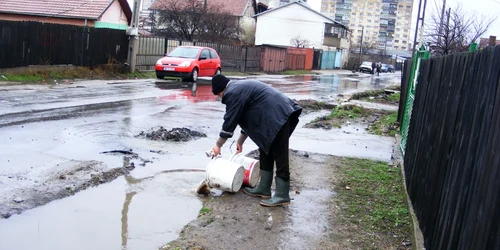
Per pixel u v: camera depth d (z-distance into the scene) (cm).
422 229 453
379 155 859
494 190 258
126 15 3002
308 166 730
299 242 449
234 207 528
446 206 363
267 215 511
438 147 441
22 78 1562
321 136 1005
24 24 1616
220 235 448
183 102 1356
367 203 577
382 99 2047
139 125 944
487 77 312
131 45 2114
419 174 532
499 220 245
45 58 1725
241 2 5881
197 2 4456
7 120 879
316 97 1880
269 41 5962
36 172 586
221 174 555
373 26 10788
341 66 6456
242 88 522
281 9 5906
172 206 524
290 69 4506
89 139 790
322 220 510
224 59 3209
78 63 1877
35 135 780
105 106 1160
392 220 524
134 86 1703
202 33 4172
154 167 661
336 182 657
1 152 660
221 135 534
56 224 449
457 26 2458
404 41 10756
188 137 862
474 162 308
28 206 481
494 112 282
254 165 589
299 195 588
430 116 530
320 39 6022
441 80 498
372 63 5731
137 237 438
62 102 1163
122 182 588
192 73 2052
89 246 411
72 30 1833
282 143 533
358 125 1224
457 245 316
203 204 539
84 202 511
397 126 1220
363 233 482
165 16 4244
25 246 399
